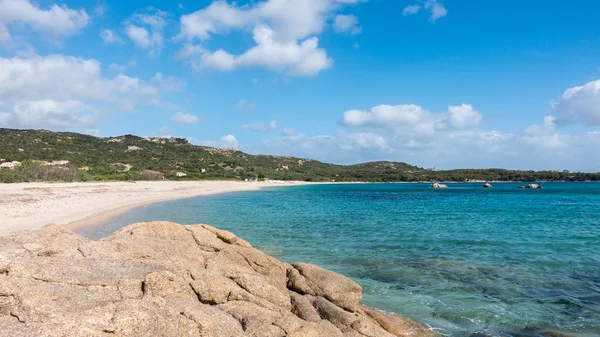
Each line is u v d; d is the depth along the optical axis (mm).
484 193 100062
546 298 14180
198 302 8109
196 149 197250
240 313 8344
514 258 20453
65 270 7898
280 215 40406
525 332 11328
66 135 153250
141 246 10375
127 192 61438
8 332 5742
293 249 22188
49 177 67250
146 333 5965
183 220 34000
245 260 12102
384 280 16250
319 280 11219
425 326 11594
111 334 5738
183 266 9258
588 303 13680
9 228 22172
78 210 34000
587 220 38750
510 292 14805
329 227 31453
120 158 137750
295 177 185500
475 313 12633
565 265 19000
